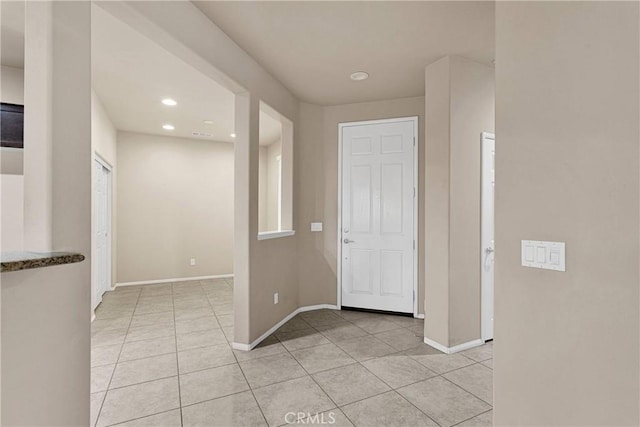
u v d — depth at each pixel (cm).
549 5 130
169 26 194
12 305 104
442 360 267
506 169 145
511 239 143
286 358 271
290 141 386
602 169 113
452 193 282
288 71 317
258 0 211
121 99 396
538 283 133
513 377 141
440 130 288
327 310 409
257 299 304
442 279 286
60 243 129
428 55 283
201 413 196
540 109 132
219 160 630
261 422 188
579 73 120
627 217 107
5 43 240
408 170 382
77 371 136
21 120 256
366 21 234
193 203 606
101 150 418
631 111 107
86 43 139
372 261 399
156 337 320
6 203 239
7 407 102
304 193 407
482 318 299
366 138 401
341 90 364
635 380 105
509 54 144
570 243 122
